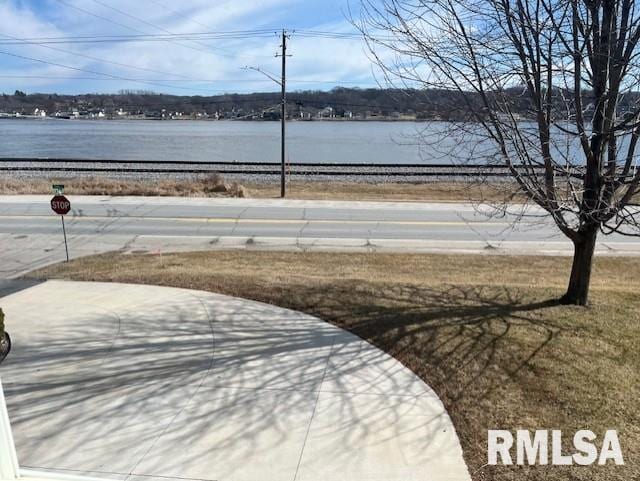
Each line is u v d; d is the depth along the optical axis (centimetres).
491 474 390
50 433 434
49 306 762
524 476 387
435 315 704
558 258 1341
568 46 557
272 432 442
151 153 5547
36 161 3869
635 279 1096
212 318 709
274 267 1167
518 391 507
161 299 790
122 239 1562
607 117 587
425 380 537
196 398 497
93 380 530
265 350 607
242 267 1159
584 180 636
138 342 627
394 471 394
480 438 434
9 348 604
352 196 2522
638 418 457
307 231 1712
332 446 424
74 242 1509
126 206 2138
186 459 404
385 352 604
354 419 464
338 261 1267
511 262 1282
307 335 652
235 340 636
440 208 2162
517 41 573
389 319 692
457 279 1052
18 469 298
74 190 2481
